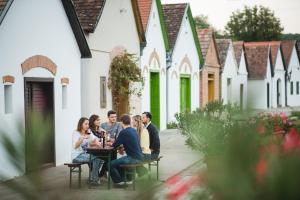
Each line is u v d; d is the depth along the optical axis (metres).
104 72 18.56
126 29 20.62
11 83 12.63
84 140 11.66
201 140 1.35
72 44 15.71
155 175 1.34
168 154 16.33
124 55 19.44
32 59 13.53
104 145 11.78
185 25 29.28
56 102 14.77
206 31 34.22
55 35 14.70
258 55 45.25
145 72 23.80
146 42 22.36
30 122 1.07
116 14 19.56
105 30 18.56
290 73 52.81
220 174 1.04
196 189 1.06
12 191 1.02
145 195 1.18
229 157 1.07
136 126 13.72
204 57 32.59
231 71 38.66
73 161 11.50
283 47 53.66
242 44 41.97
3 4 12.09
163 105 26.50
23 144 1.02
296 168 1.03
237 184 1.03
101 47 18.25
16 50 12.84
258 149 1.13
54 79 14.68
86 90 17.38
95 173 11.16
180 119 12.23
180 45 28.61
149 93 24.42
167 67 26.86
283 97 51.16
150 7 24.17
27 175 1.04
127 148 11.10
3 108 12.34
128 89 19.58
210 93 34.97
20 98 13.02
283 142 1.30
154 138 12.39
